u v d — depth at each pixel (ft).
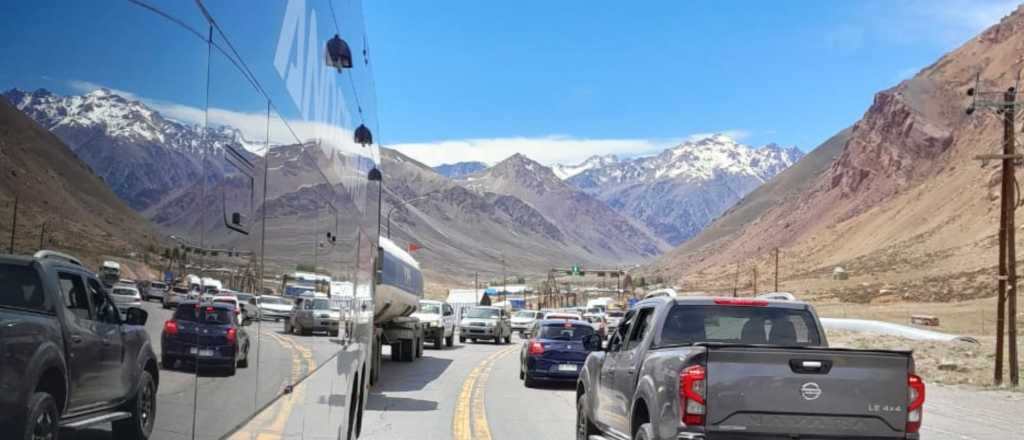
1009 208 97.96
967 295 393.09
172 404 12.96
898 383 25.80
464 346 155.43
